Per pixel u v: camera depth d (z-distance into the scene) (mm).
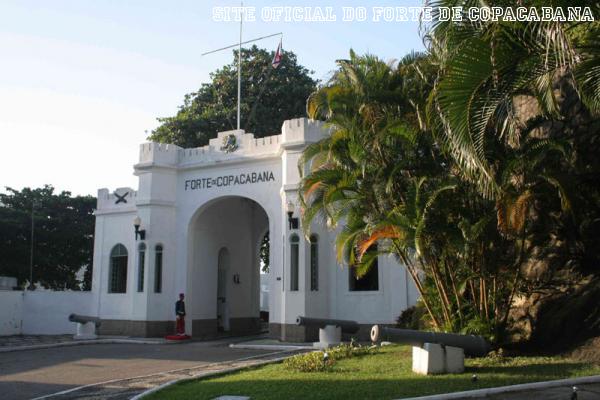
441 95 8258
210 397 9695
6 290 26547
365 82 12797
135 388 11656
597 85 8422
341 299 19953
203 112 34500
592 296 12031
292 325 19422
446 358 10633
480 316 12047
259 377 11375
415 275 13406
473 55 8008
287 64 35875
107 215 26016
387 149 12617
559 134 13383
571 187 11000
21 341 22812
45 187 37531
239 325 25891
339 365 12359
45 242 35281
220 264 25781
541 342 12297
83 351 19031
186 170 24000
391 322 19297
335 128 15570
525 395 8641
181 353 17719
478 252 11789
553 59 8094
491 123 10258
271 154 21766
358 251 14102
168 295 23250
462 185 11555
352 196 13234
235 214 26172
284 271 19859
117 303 24750
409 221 11633
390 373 10961
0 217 33812
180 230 23734
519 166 10594
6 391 11773
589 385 9078
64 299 26781
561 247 13070
